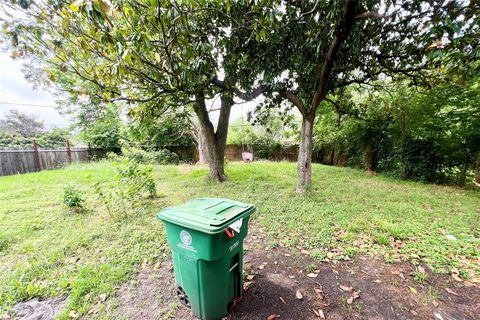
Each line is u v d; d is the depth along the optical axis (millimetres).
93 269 2184
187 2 2246
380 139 7562
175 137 13094
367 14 2641
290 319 1592
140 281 2029
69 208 3982
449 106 5562
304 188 4766
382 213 3521
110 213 3596
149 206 4055
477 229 2965
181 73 3074
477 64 3350
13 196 4863
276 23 2703
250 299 1789
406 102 6227
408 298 1772
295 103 4656
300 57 3924
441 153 5945
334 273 2094
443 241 2615
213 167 6156
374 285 1923
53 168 9867
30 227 3186
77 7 1612
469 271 2068
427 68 3998
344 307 1691
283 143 13266
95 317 1627
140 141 12047
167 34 2570
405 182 6066
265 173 7105
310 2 3176
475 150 5473
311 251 2463
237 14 3064
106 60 2854
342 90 5738
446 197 4492
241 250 1677
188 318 1608
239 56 3713
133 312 1676
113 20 2059
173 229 1513
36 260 2367
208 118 6074
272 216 3447
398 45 3672
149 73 3312
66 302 1785
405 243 2582
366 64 4203
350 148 8812
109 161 10734
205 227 1324
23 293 1865
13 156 8375
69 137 15094
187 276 1522
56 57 2869
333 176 6680
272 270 2162
